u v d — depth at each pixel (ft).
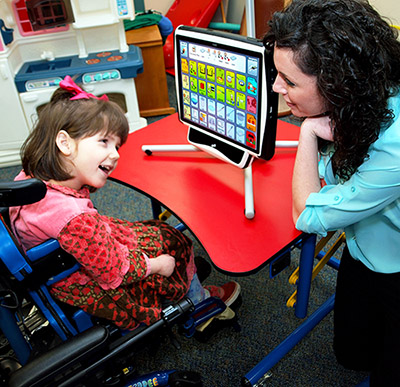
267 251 3.01
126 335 2.92
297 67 2.39
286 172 3.84
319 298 5.15
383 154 2.45
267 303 5.16
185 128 4.70
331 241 5.91
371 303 3.52
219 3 10.98
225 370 4.43
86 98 3.06
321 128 3.12
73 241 2.78
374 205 2.58
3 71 7.10
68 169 3.04
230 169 3.93
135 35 8.83
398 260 3.01
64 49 7.91
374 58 2.19
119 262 3.03
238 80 3.22
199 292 4.28
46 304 2.95
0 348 3.18
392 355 3.26
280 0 7.07
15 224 2.97
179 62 3.75
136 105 8.12
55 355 2.49
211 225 3.26
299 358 4.52
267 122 3.16
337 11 2.21
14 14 7.34
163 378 3.86
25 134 7.80
